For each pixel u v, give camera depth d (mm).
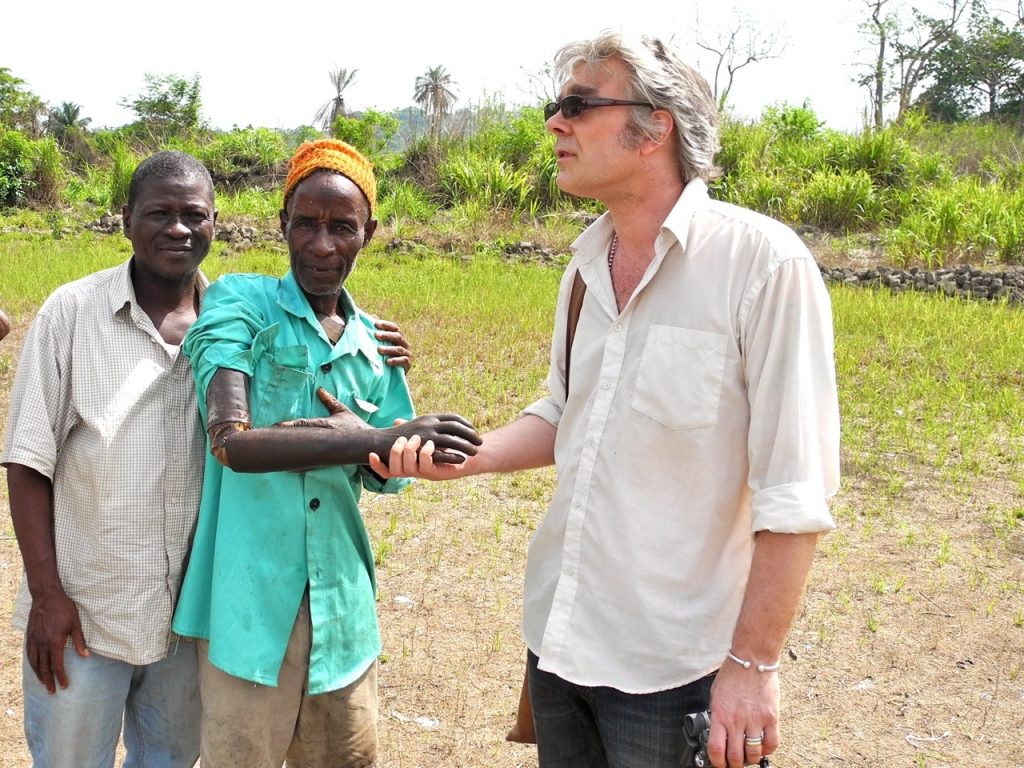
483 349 10109
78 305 2498
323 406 2479
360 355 2600
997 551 5656
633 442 2146
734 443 2127
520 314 11805
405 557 5426
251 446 2201
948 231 15852
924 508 6266
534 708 2430
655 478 2137
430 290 13227
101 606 2463
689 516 2133
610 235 2334
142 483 2467
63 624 2428
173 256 2518
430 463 2174
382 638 4590
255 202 21750
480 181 20938
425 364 9461
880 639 4691
